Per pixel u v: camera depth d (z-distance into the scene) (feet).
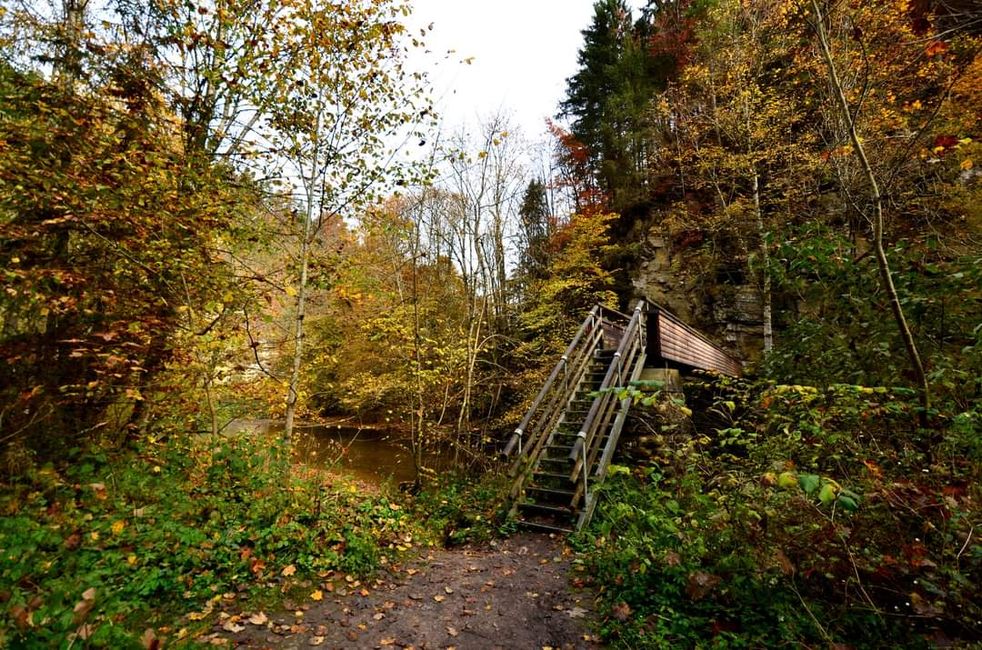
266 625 10.68
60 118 14.56
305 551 13.97
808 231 15.38
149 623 9.70
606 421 22.84
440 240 43.91
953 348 12.65
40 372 15.19
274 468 16.72
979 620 7.29
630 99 62.23
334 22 18.40
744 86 43.19
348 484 20.67
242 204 18.95
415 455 33.91
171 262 15.39
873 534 9.07
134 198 15.16
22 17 15.65
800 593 9.61
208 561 12.53
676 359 31.50
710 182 50.08
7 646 7.40
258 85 18.12
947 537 7.91
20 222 14.33
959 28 12.53
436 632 11.09
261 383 20.56
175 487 15.79
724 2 44.86
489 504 21.67
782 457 11.05
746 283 53.21
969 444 9.80
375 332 34.32
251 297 17.99
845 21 17.83
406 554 16.06
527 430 35.68
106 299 15.10
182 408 17.80
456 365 35.83
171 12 17.85
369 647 10.31
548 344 47.01
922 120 20.52
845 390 10.57
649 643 9.61
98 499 13.71
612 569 12.96
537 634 10.94
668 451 14.35
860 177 23.24
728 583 10.19
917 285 13.16
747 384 17.74
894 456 10.18
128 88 17.04
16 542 10.57
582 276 53.83
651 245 62.08
